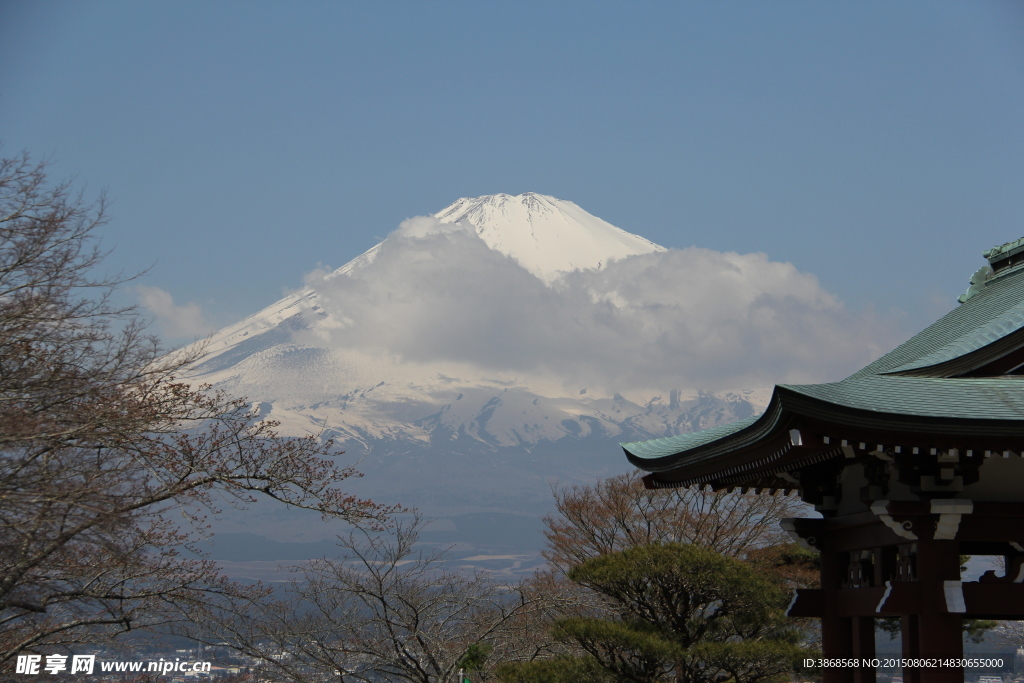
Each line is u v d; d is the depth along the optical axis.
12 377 16.23
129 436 16.89
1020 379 13.25
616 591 28.23
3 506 14.70
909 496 13.03
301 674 23.70
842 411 11.41
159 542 18.28
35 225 17.03
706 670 26.89
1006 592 12.70
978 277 18.28
